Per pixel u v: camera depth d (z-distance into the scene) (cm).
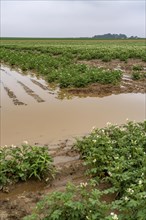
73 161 866
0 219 620
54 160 873
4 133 1088
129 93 1708
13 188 734
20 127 1147
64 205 552
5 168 753
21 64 2873
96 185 729
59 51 4128
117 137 901
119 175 671
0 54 3859
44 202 575
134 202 541
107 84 1875
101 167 755
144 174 681
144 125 978
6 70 2741
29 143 998
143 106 1436
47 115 1292
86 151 852
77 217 539
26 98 1599
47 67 2509
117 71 2105
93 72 2008
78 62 3102
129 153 804
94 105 1455
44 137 1050
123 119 1241
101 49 4522
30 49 5156
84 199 623
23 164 761
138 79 2106
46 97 1622
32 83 2050
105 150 801
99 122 1202
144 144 861
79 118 1251
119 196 665
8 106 1435
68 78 1886
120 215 554
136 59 3316
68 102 1512
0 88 1884
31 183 752
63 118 1251
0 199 694
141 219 514
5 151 863
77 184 745
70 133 1085
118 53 3500
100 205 551
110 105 1455
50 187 741
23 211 642
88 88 1780
